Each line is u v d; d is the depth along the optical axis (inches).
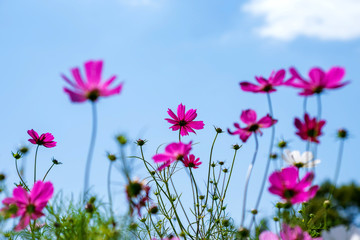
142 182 31.8
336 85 29.4
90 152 27.0
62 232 35.3
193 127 44.4
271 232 34.9
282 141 34.7
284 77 31.4
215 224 42.9
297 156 34.3
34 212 33.9
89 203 33.8
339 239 32.4
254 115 32.9
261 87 31.7
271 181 30.6
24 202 33.7
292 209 36.3
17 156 41.1
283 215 35.1
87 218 34.8
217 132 43.1
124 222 33.4
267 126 32.9
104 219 34.4
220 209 43.6
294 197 30.5
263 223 36.1
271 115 31.3
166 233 42.6
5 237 36.1
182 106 44.3
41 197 33.9
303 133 31.0
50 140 42.3
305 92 30.0
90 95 28.5
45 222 37.3
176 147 36.3
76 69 28.6
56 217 36.0
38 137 42.0
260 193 29.2
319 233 37.9
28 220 33.9
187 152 36.4
